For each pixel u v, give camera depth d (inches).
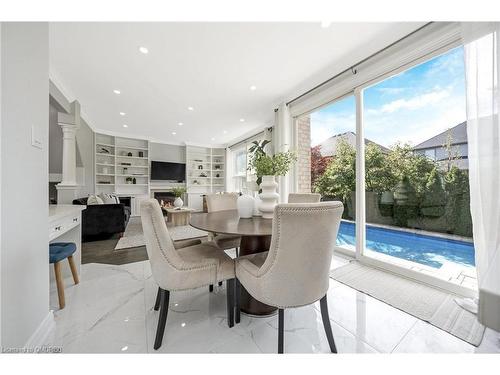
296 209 38.1
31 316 44.6
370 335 52.3
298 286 41.9
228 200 103.2
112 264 99.8
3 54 37.1
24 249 42.3
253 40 88.0
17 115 40.6
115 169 246.7
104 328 54.6
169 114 183.2
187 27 80.6
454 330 53.6
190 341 50.2
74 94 141.3
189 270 49.8
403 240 92.7
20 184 41.3
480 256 58.8
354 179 116.0
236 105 160.4
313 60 101.5
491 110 56.2
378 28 80.4
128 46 91.9
